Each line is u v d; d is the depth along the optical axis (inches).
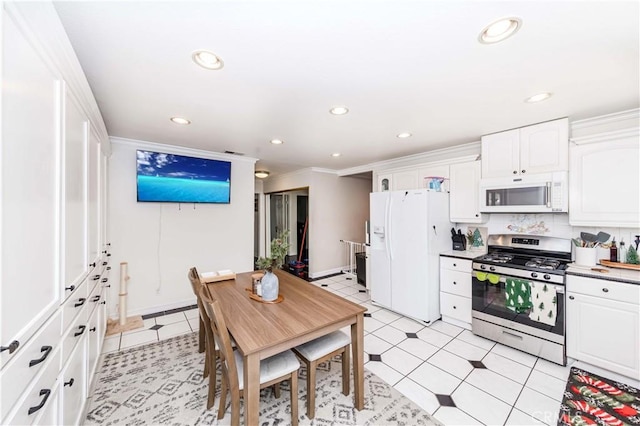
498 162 110.0
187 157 138.7
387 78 66.3
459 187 125.7
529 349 93.4
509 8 42.8
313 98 77.6
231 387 55.7
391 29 47.7
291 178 226.8
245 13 43.1
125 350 97.9
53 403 43.3
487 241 124.0
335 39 50.6
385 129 107.2
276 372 59.4
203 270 149.1
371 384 79.0
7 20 28.0
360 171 196.9
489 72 63.6
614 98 78.2
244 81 67.2
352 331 71.0
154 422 64.4
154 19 44.4
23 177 32.5
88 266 65.9
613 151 84.0
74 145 53.3
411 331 114.0
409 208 125.2
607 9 42.7
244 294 83.4
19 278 31.6
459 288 117.3
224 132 111.3
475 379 81.0
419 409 68.9
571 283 84.9
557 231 104.2
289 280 100.3
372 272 145.4
